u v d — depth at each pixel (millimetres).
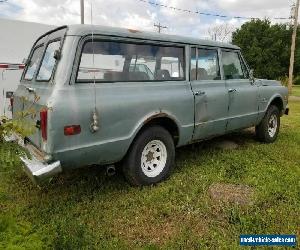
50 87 3699
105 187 4512
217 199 4133
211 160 5520
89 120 3744
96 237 3330
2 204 3979
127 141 4141
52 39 4258
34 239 2539
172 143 4738
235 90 5707
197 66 5133
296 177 4832
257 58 45125
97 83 3910
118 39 4141
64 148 3602
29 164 3590
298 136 7594
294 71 46156
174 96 4637
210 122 5270
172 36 4816
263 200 4098
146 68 4461
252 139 7141
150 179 4512
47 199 4176
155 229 3523
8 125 2457
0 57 9250
